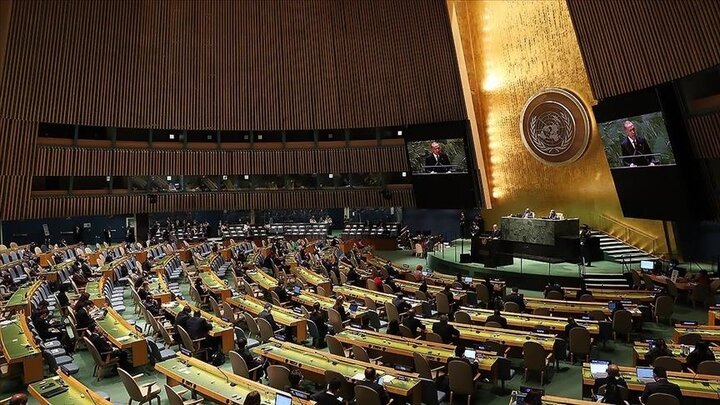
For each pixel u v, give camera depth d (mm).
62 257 21094
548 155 22734
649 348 9453
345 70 27375
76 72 23312
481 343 10250
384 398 7609
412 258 26156
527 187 24109
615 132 17922
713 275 17000
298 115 27750
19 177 22609
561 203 22828
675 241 19219
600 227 21500
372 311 12539
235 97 27297
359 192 28953
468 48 25219
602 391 7422
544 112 22516
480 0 24281
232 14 27094
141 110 25250
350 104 27516
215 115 26984
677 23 14820
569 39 20781
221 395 7418
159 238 28125
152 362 10820
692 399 7523
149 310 12859
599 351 11570
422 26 25812
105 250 22578
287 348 9664
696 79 15523
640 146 17078
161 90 25766
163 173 26844
